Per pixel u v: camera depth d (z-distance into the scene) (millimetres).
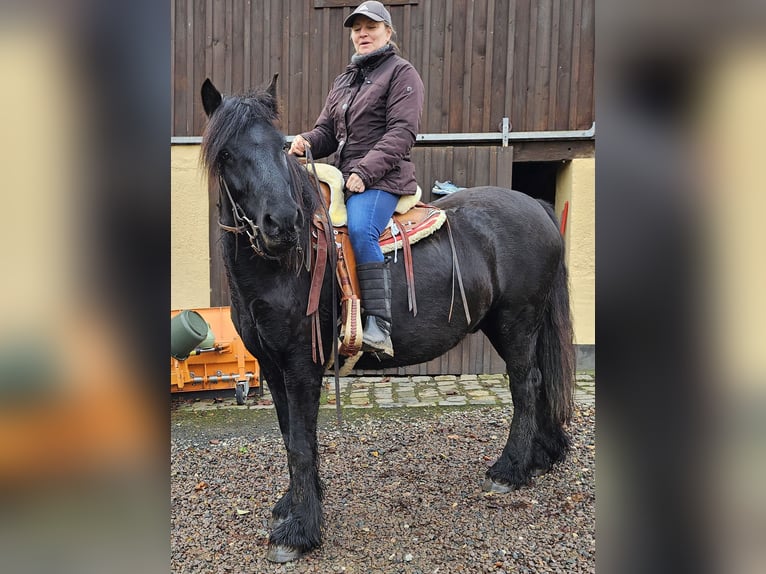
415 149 4727
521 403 2697
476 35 4652
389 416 3914
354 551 2193
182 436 3621
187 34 4781
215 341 4215
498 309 2631
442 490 2717
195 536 2348
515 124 4715
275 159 1840
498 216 2594
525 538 2264
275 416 4020
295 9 4730
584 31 4609
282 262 2027
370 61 2424
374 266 2193
